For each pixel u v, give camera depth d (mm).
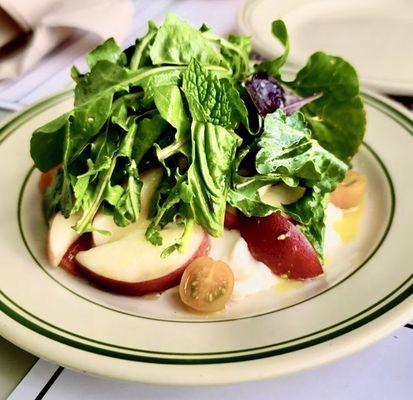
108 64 362
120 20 631
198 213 342
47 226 377
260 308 331
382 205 396
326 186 369
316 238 361
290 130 363
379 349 309
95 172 340
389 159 420
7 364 304
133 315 309
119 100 356
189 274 336
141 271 340
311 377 297
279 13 652
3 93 551
